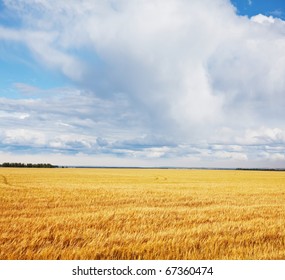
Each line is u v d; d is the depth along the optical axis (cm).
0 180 3575
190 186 3047
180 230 986
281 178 5394
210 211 1438
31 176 4722
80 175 5472
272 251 785
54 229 997
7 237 870
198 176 5903
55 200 1812
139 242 831
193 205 1711
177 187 2877
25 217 1235
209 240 862
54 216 1244
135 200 1862
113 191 2372
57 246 802
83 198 1919
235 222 1150
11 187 2566
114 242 844
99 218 1205
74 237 884
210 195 2198
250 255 750
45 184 3031
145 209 1468
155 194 2198
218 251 781
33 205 1603
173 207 1595
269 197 2142
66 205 1633
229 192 2452
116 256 741
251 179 4884
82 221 1135
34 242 822
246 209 1523
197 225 1097
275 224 1122
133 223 1126
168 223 1134
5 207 1523
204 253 766
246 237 911
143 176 5547
